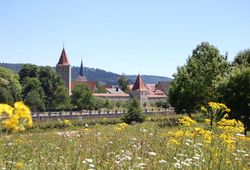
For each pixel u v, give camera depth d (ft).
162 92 581.12
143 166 31.78
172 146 38.42
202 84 166.30
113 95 545.44
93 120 158.10
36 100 346.13
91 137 60.90
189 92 166.20
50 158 36.01
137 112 155.94
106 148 43.04
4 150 31.42
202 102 165.89
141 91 520.42
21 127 13.71
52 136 68.03
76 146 47.29
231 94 95.35
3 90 334.24
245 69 96.17
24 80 378.94
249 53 194.70
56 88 390.01
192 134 36.40
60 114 227.20
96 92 568.00
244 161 31.07
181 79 168.96
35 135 72.84
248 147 41.68
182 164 30.68
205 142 32.83
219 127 33.71
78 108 392.06
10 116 13.62
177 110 171.01
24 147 44.24
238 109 94.63
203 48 181.88
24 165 29.99
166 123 130.82
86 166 31.04
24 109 13.78
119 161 32.91
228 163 28.96
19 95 360.48
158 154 35.91
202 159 30.53
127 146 46.98
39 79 384.27
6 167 24.76
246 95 93.56
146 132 66.28
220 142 30.86
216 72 170.19
